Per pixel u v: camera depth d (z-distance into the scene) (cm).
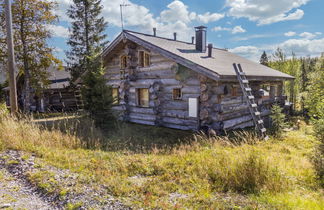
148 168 415
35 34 1391
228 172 358
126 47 1049
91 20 2005
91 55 975
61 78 2098
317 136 430
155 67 988
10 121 653
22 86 1994
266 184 329
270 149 589
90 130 771
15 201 278
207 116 779
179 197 295
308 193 318
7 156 439
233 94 890
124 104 1120
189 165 433
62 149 537
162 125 978
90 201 273
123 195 293
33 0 1327
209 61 897
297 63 1730
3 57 1347
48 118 1184
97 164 420
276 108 880
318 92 862
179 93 930
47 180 336
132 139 745
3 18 1296
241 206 263
